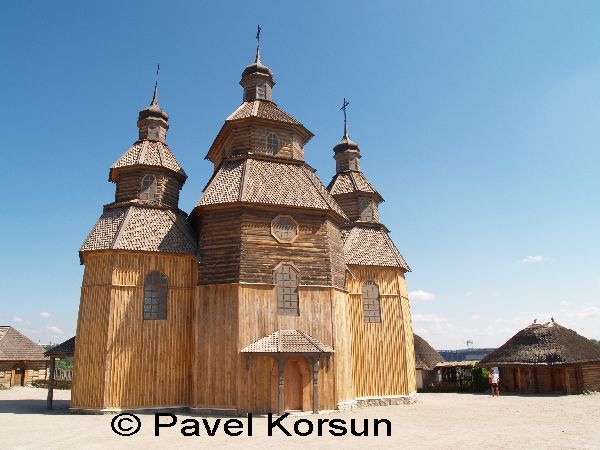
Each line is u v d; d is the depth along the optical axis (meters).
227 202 23.06
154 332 23.31
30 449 14.16
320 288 23.38
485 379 39.16
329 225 25.02
